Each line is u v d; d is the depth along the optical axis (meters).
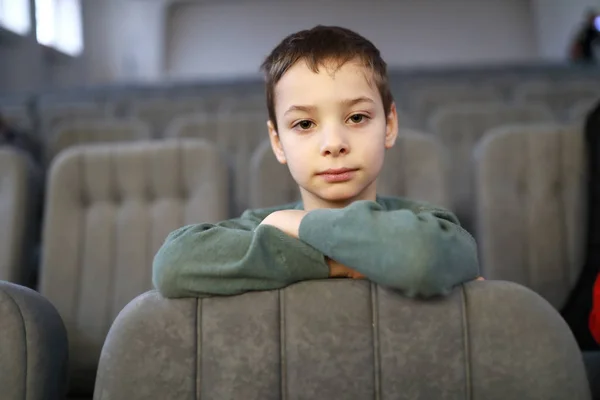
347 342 0.52
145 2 9.37
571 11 7.61
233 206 1.24
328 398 0.51
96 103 3.45
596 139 1.04
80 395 1.09
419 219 0.52
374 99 0.60
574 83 3.00
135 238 1.16
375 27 9.71
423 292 0.50
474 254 0.55
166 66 10.02
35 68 6.09
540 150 1.21
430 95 2.83
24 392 0.54
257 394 0.52
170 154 1.20
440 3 9.57
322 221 0.53
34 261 1.36
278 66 0.62
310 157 0.59
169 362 0.52
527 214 1.19
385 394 0.51
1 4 5.47
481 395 0.51
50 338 0.57
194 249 0.54
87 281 1.14
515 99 2.89
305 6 9.80
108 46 8.12
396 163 1.22
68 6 7.06
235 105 2.98
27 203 1.22
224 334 0.53
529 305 0.52
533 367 0.51
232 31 9.95
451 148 1.81
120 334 0.53
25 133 2.38
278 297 0.53
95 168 1.20
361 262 0.51
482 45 9.51
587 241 0.97
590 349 0.92
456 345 0.52
